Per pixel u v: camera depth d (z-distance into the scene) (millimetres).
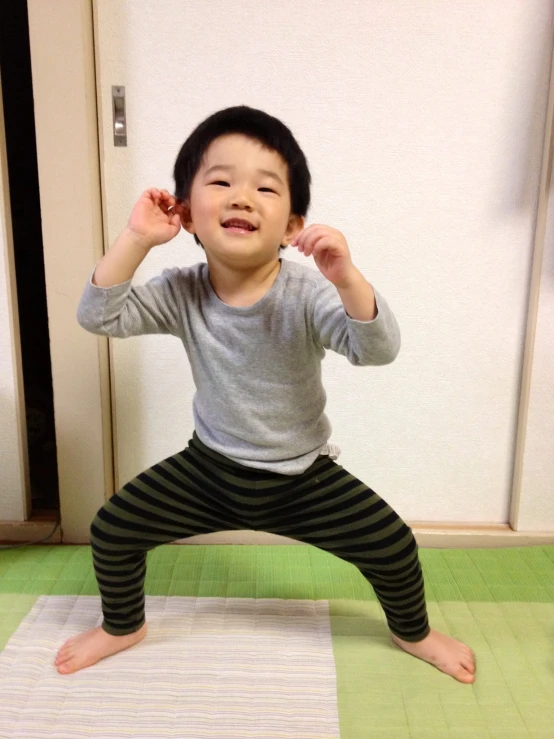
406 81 1081
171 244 1136
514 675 869
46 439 1392
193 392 1210
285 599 1043
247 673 859
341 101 1087
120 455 1239
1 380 1183
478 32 1062
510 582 1107
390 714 792
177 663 876
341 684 842
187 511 844
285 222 719
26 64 1205
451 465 1251
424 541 1240
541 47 1064
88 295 722
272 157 697
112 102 1080
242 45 1066
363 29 1062
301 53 1070
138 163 1107
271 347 754
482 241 1142
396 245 1144
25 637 930
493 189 1120
